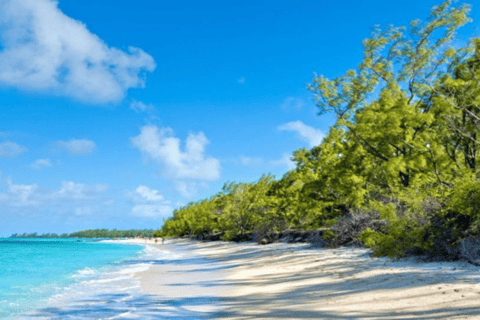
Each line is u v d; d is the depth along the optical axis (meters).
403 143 26.11
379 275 11.79
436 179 24.73
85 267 25.78
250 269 19.28
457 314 6.45
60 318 9.04
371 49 30.98
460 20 27.98
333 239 25.05
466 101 22.62
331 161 33.75
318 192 34.41
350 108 32.84
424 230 14.52
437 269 11.55
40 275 20.69
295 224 48.91
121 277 18.48
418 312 6.95
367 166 30.33
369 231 18.19
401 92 29.84
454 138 24.16
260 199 59.72
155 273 20.19
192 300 11.04
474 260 11.84
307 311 8.17
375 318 6.94
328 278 12.88
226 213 64.62
